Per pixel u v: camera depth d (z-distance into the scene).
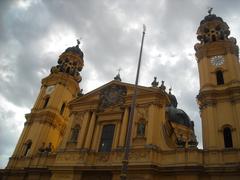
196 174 32.44
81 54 62.09
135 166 33.97
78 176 37.59
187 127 60.44
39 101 53.66
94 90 45.50
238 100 36.72
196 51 46.53
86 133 41.72
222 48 43.75
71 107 45.97
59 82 54.44
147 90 40.41
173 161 34.47
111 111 42.16
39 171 42.31
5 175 45.53
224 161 32.91
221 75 41.88
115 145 38.19
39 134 48.38
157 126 37.62
